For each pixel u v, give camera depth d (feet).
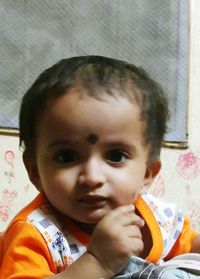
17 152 3.96
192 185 4.32
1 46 3.97
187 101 4.32
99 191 2.56
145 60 4.27
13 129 3.94
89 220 2.60
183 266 2.50
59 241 2.67
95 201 2.58
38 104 2.69
